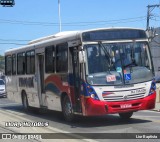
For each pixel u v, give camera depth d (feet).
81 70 48.24
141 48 49.93
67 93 53.11
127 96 48.19
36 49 64.75
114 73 48.19
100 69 48.06
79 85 49.26
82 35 48.14
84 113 48.52
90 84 47.55
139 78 48.93
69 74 52.08
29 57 68.44
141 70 49.19
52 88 58.54
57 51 56.08
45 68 60.95
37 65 64.75
